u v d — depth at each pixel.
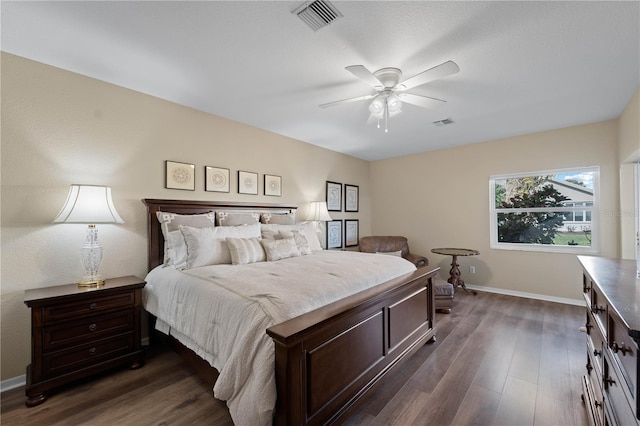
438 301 3.48
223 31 1.80
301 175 4.39
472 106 3.00
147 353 2.52
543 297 3.97
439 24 1.72
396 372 2.19
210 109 3.12
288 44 1.94
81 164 2.37
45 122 2.20
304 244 3.12
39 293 1.98
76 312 2.00
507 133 4.00
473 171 4.57
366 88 2.60
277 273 2.06
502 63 2.15
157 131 2.81
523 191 4.20
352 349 1.71
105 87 2.49
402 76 2.33
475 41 1.88
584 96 2.75
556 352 2.48
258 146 3.75
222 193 3.35
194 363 1.94
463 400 1.86
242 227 2.86
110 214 2.26
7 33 1.82
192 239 2.39
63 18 1.68
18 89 2.09
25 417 1.71
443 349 2.56
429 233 5.06
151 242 2.67
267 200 3.87
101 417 1.70
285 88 2.61
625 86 2.54
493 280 4.38
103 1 1.54
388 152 5.18
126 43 1.94
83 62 2.18
